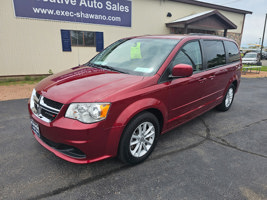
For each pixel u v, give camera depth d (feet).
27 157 8.91
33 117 7.84
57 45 29.37
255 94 23.25
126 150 7.83
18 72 27.78
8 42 26.25
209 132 12.14
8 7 25.18
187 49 10.39
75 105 6.82
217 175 8.08
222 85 13.91
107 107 6.91
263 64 77.82
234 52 15.62
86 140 6.78
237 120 14.33
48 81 8.80
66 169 8.15
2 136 10.80
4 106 16.12
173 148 10.09
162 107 8.83
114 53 11.15
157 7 36.81
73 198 6.67
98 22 31.48
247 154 9.77
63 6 28.25
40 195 6.75
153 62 9.27
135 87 7.76
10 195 6.70
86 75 8.85
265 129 12.87
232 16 49.06
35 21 27.09
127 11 33.58
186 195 6.97
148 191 7.09
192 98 10.91
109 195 6.85
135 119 7.79
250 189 7.36
